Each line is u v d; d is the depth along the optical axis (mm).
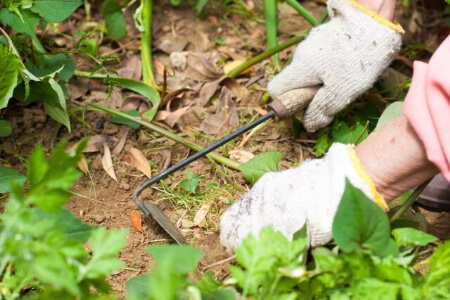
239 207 1031
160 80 1294
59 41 1314
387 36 1097
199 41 1350
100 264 835
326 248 943
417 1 1406
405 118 957
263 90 1271
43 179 833
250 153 1191
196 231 1100
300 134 1218
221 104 1249
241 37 1362
